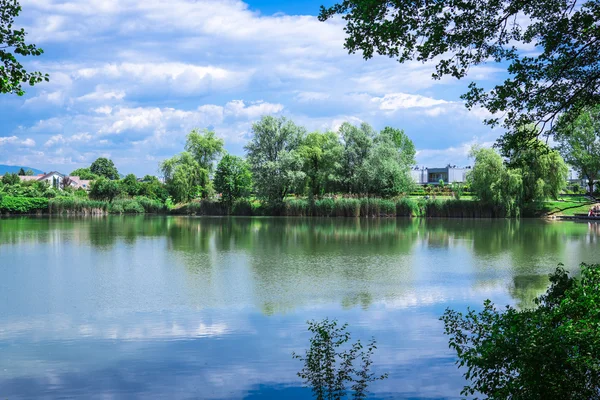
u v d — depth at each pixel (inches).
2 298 567.8
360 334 416.8
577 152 2065.7
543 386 189.8
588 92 315.9
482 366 214.5
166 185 2667.3
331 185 2402.8
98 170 5831.7
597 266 315.3
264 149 2410.2
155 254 955.3
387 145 2348.7
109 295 582.2
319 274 723.4
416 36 287.0
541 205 2092.8
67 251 999.0
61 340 409.4
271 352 375.6
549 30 298.8
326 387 294.5
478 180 2112.5
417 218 2144.4
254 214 2432.3
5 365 353.4
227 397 298.0
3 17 298.0
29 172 5182.1
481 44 296.5
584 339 191.9
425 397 289.4
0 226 1688.0
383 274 722.8
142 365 351.6
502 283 650.2
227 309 511.5
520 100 319.9
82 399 297.4
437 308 511.2
